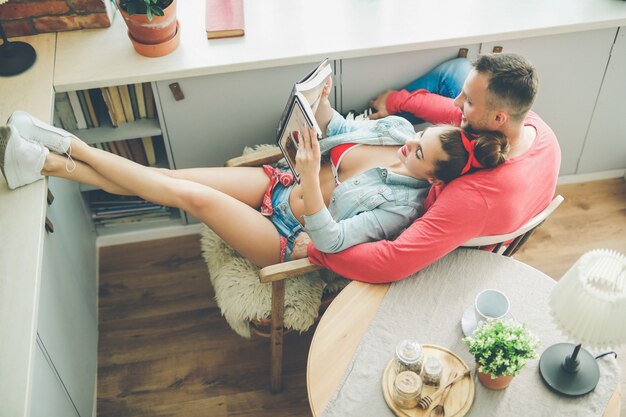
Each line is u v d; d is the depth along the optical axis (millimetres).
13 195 1729
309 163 1679
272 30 2236
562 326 1340
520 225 1771
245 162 2115
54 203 1964
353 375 1515
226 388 2215
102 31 2244
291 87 2256
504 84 1607
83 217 2406
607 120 2537
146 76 2096
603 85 2414
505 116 1660
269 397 2188
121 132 2266
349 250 1733
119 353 2303
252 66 2133
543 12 2250
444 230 1663
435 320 1602
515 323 1431
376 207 1815
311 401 1481
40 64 2125
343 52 2148
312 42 2184
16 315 1438
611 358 1517
